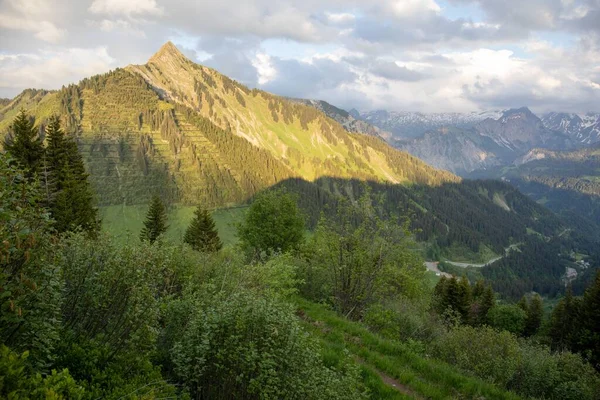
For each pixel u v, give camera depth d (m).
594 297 49.78
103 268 6.79
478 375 15.09
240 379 6.22
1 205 4.59
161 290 10.38
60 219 27.92
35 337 4.85
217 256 18.00
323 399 6.84
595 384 16.70
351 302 21.28
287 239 34.69
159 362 7.24
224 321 6.75
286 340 6.92
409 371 13.12
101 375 5.37
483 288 85.88
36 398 3.85
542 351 18.91
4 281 4.42
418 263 23.08
